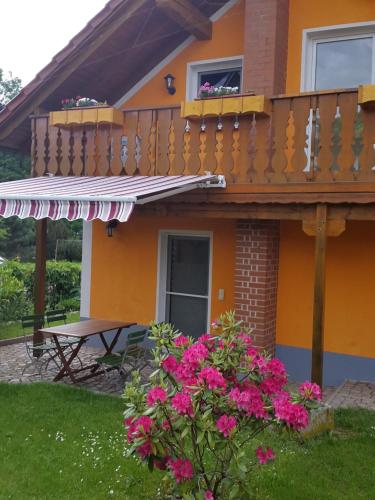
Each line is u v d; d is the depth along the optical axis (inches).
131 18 439.5
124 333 494.3
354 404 334.3
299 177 344.5
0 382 375.6
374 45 410.6
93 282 512.7
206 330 464.1
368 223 387.5
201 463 185.9
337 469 242.5
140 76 514.9
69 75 456.1
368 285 388.2
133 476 231.1
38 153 452.1
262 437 271.7
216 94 395.2
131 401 183.9
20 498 212.1
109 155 419.2
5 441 268.5
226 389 187.5
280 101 351.9
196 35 470.9
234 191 364.5
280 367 187.8
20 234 1504.7
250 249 400.5
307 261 409.4
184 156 390.9
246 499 189.0
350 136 330.0
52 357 411.8
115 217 297.0
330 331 400.2
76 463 244.1
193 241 473.1
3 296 612.1
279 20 402.3
